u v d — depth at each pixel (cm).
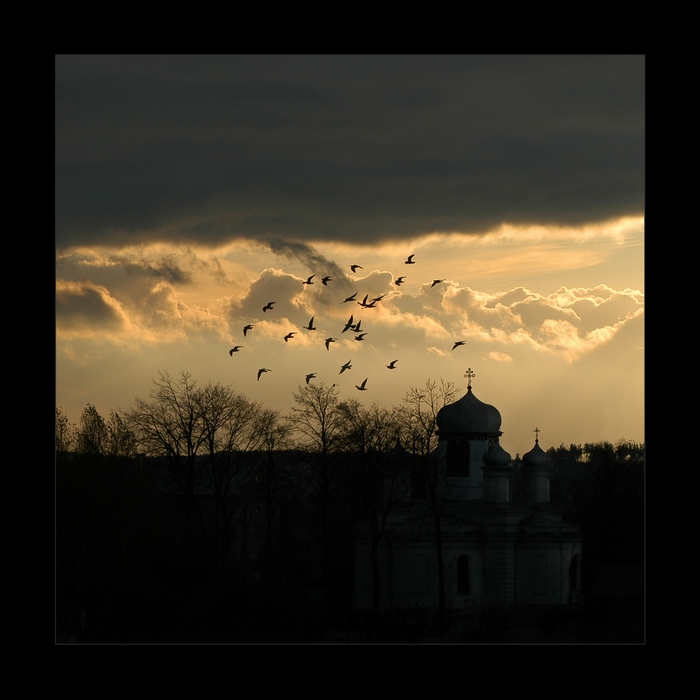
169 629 4606
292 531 5938
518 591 6288
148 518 4853
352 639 5722
